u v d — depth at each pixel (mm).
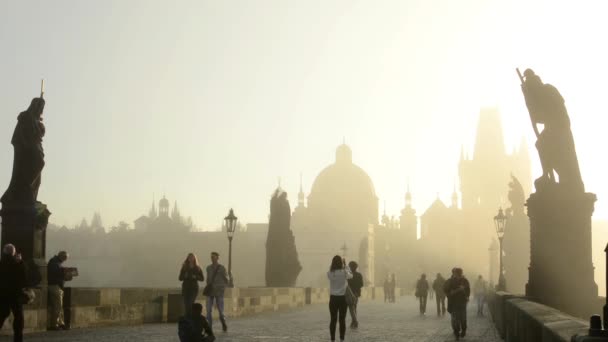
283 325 35844
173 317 35281
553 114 26375
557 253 26094
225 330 30859
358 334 31031
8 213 28203
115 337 25906
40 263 27828
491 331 34344
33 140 28594
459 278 30016
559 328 10805
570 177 26297
